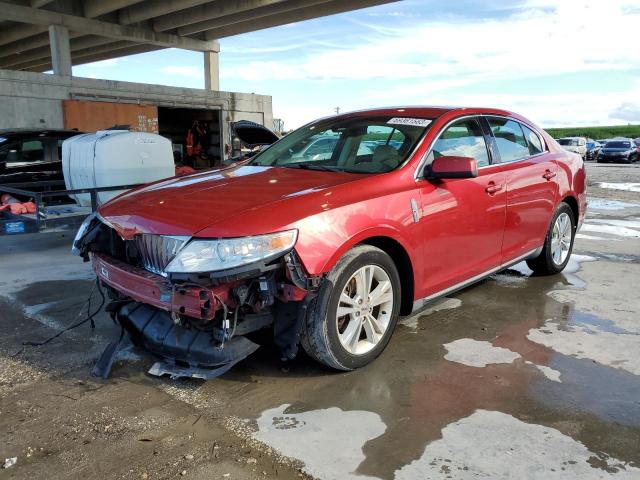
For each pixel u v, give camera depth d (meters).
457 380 3.36
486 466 2.52
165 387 3.29
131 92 17.56
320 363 3.40
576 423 2.88
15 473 2.47
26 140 8.34
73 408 3.04
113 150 6.74
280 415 2.96
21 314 4.56
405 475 2.45
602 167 30.78
